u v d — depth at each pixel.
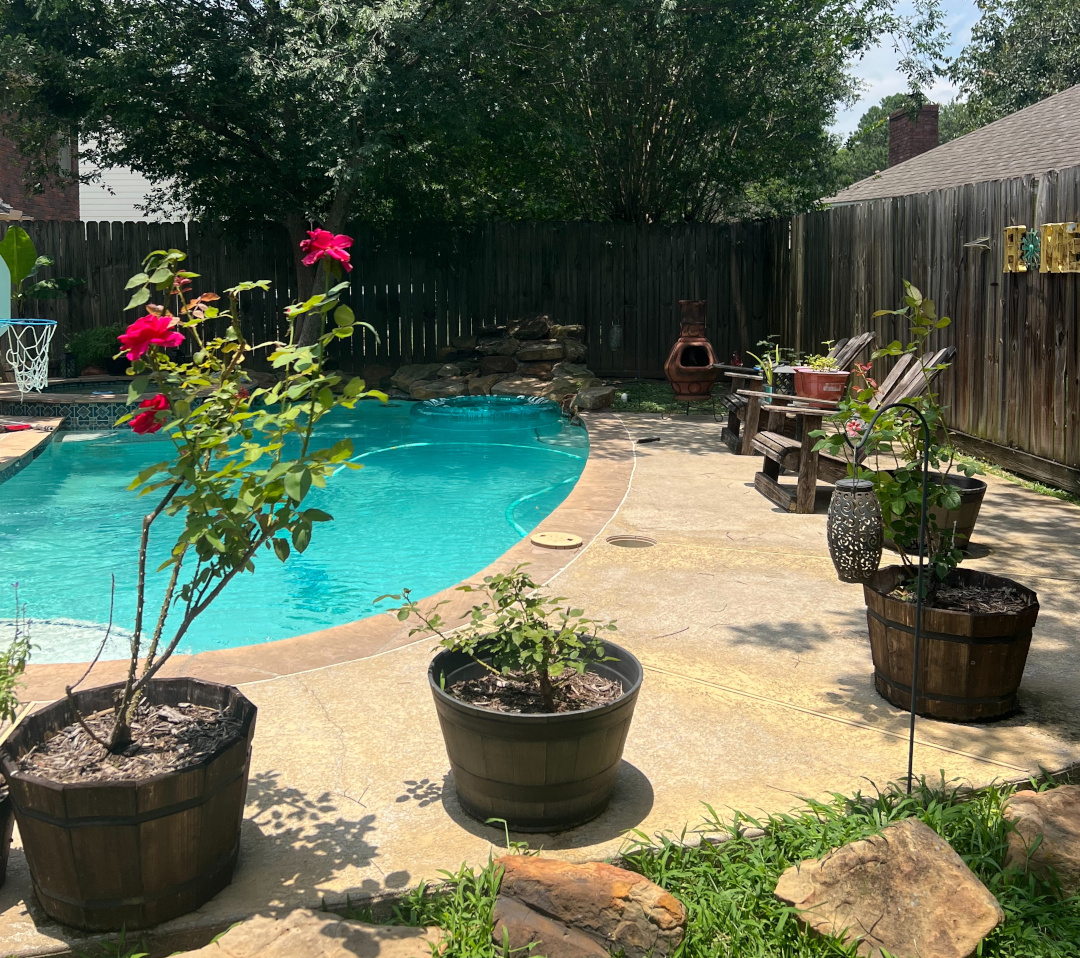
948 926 2.45
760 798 3.08
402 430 11.62
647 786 3.17
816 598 5.06
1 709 2.77
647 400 13.30
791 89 15.64
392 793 3.12
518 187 16.67
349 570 6.10
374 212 15.45
